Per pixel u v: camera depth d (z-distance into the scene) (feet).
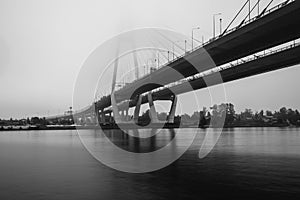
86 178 65.05
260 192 51.80
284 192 51.75
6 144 169.48
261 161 89.81
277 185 56.90
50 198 49.06
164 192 52.01
